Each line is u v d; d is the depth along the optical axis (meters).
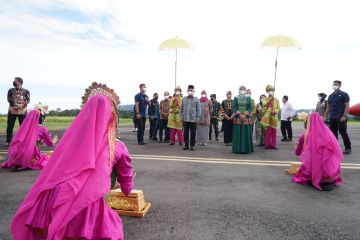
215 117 14.38
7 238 3.64
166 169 7.34
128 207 4.37
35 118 7.48
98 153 2.46
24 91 11.11
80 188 2.32
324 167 5.73
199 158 8.93
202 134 12.37
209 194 5.38
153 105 14.12
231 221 4.17
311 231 3.89
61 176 2.34
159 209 4.61
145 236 3.69
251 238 3.66
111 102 2.73
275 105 11.25
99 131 2.47
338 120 9.99
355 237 3.73
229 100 12.15
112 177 2.96
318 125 5.97
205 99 12.38
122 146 2.91
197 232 3.81
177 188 5.71
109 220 2.54
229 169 7.42
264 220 4.22
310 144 5.98
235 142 10.10
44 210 2.37
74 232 2.33
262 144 12.42
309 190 5.71
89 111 2.50
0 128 16.86
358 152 10.43
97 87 2.79
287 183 6.17
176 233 3.78
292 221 4.20
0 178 6.45
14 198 5.11
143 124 12.29
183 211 4.53
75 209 2.28
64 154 2.39
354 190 5.75
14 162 7.28
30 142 7.32
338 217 4.38
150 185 5.92
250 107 10.15
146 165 7.80
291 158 9.12
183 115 10.77
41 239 2.44
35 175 6.75
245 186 5.91
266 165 7.96
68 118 23.55
